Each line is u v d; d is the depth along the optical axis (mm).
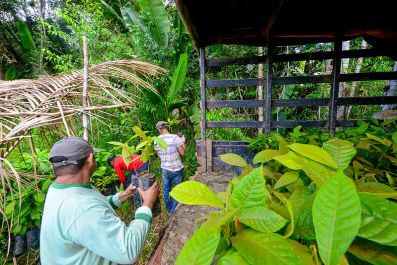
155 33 5523
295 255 426
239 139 5809
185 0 2377
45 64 7520
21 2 8281
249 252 450
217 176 3613
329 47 5875
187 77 6504
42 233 1230
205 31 3564
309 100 3666
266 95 3707
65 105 1559
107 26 7434
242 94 7188
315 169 640
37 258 2736
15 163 2908
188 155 5223
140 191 1519
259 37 3795
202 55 3734
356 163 918
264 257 433
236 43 3824
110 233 1132
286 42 3779
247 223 515
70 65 6047
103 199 1360
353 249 458
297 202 642
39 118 1343
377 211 455
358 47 6246
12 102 1527
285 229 565
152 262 2156
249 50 6328
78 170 1259
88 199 1192
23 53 8305
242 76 7051
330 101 3609
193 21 2922
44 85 1765
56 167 1229
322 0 2867
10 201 2627
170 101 5230
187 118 6527
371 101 3484
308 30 3602
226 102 3828
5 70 7793
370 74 3430
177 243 2283
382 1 2857
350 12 3141
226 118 6359
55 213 1163
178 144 3562
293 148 697
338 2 2908
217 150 3820
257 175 585
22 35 7277
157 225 3338
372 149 1104
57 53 8734
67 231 1136
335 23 3416
